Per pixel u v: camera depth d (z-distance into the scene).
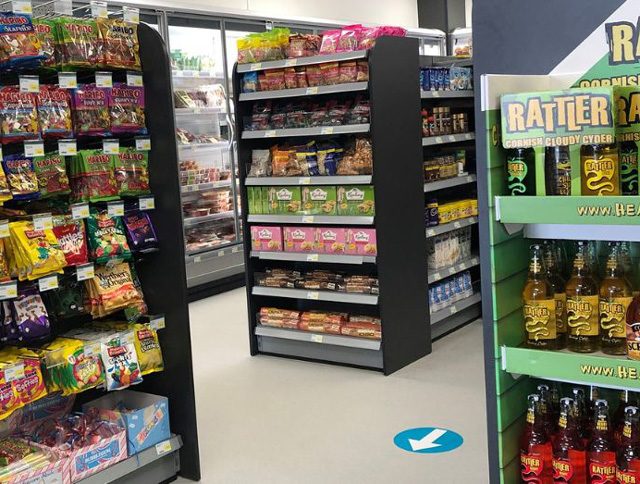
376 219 4.91
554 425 2.07
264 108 5.53
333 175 5.12
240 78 5.52
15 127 2.98
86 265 3.21
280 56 5.34
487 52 2.21
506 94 1.86
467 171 6.50
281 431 4.08
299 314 5.42
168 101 3.39
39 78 3.37
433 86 5.85
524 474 2.04
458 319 6.11
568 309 1.97
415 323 5.25
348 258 5.06
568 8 2.08
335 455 3.72
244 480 3.50
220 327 6.57
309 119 5.24
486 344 1.99
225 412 4.43
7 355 3.10
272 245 5.49
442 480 3.38
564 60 2.11
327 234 5.19
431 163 5.73
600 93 1.75
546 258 2.05
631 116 1.90
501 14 2.18
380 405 4.39
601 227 1.96
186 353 3.50
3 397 2.89
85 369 3.18
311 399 4.57
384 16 12.02
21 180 3.01
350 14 11.18
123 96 3.39
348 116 5.07
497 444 2.03
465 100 6.57
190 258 7.49
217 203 8.13
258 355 5.65
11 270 3.03
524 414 2.15
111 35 3.34
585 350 1.94
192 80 8.03
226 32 8.22
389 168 5.01
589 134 1.77
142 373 3.42
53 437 3.24
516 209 1.86
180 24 7.58
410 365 5.15
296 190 5.34
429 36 12.47
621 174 1.93
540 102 1.81
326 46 5.17
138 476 3.38
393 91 5.02
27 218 3.08
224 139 8.34
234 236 8.27
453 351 5.44
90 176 3.27
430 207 5.73
